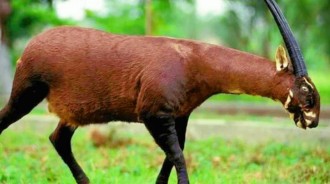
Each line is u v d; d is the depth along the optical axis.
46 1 48.88
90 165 19.11
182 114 13.31
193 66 12.99
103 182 16.58
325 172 18.06
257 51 72.38
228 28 73.56
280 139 25.38
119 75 13.20
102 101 13.42
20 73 13.90
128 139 24.56
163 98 12.72
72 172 15.23
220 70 12.95
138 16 48.47
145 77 12.87
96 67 13.33
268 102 44.12
